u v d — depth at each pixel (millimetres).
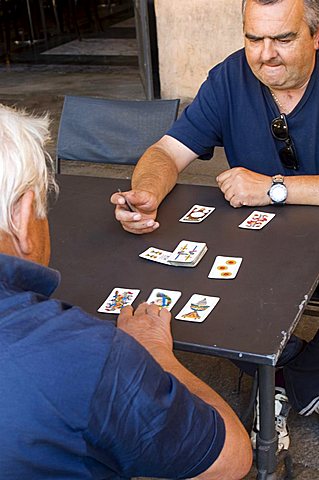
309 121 2234
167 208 2178
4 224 1122
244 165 2389
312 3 2061
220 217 2090
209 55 5777
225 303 1654
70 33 9664
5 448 973
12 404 965
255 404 2189
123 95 6531
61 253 1943
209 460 1134
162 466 1085
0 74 7684
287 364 2242
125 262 1873
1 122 1129
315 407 2234
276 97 2248
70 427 987
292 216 2055
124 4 11516
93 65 7766
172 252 1899
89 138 3010
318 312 2543
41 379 971
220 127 2400
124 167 4891
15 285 1064
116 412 1006
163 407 1041
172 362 1312
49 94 6734
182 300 1678
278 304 1636
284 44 2072
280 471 2285
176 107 2898
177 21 5773
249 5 2090
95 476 1051
